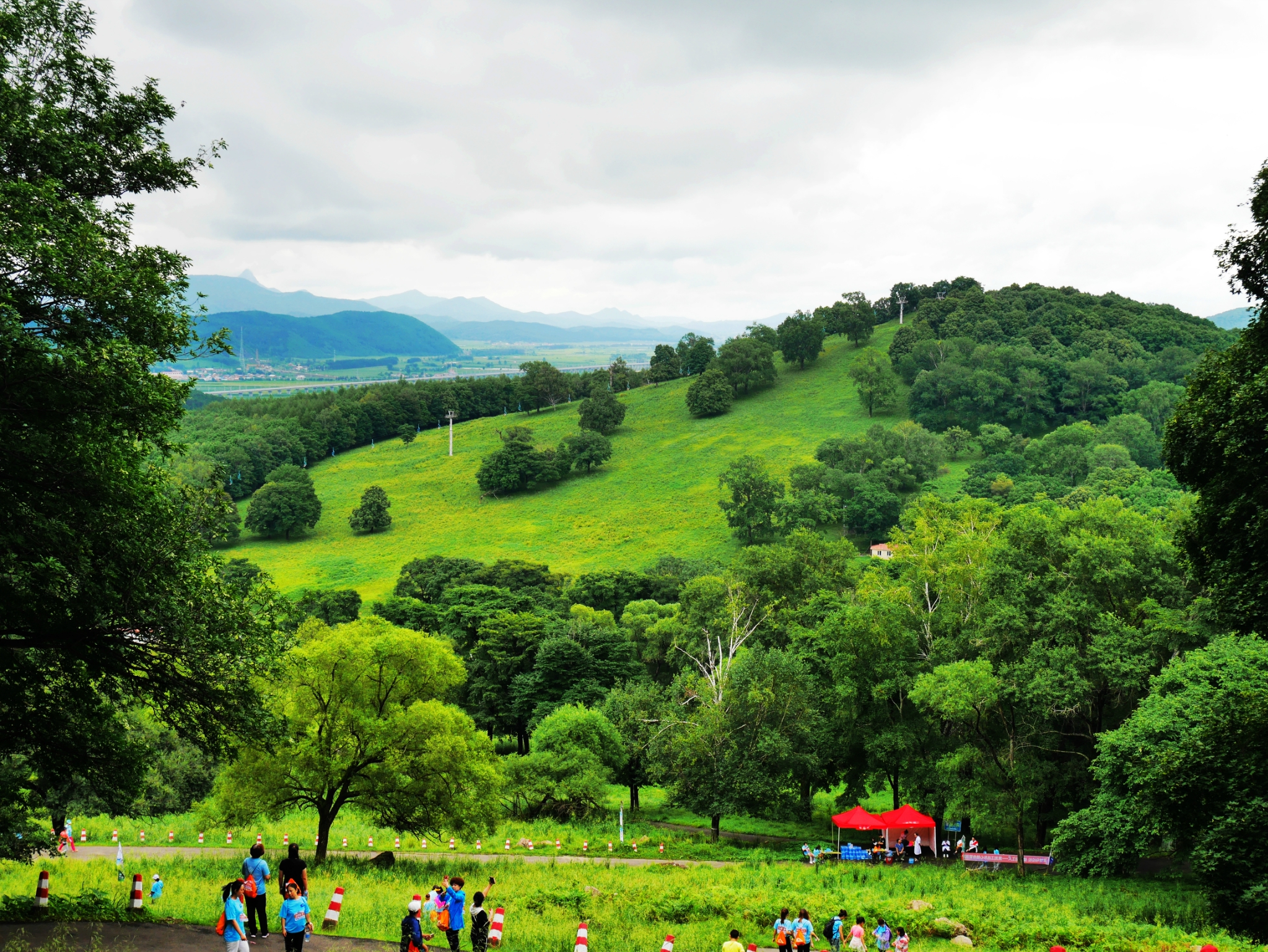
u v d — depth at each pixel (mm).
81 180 19250
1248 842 26750
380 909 26844
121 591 18969
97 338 17219
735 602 74375
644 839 54625
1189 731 32625
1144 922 32938
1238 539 26812
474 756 41406
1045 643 50219
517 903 32188
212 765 55312
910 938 31031
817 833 59000
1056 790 48594
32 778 28047
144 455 19906
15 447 16875
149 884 28969
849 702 55812
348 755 39750
